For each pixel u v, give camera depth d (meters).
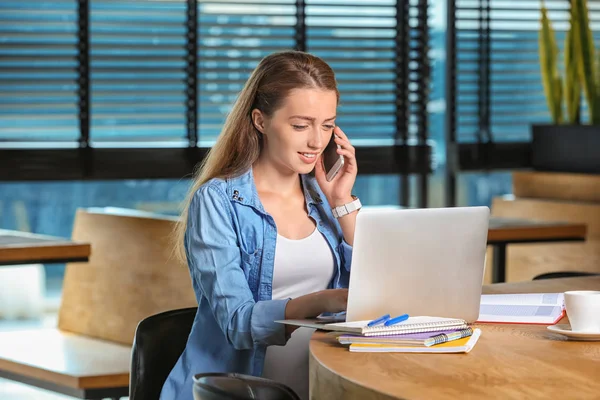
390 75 5.80
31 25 5.13
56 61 5.18
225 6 5.46
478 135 6.01
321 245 2.61
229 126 2.61
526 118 6.13
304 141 2.50
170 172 5.38
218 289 2.38
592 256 5.30
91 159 5.23
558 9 6.11
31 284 5.19
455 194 6.02
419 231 2.12
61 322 4.38
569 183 5.54
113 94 5.30
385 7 5.73
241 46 5.51
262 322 2.28
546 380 1.71
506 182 6.19
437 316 2.21
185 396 2.43
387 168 5.76
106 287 4.23
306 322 2.13
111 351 3.90
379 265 2.12
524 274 5.71
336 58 5.68
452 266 2.17
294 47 5.60
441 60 5.96
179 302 3.96
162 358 2.53
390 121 5.81
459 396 1.60
